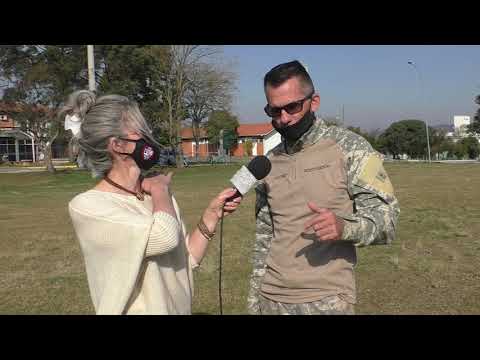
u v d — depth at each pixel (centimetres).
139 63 3922
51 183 2938
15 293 645
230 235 1034
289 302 252
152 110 4116
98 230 191
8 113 3806
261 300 269
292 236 251
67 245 980
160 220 193
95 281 197
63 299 616
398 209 240
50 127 3669
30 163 5891
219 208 247
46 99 3706
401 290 622
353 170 244
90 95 207
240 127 7319
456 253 821
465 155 5678
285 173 257
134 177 207
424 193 1833
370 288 632
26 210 1612
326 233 218
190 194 2023
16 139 6219
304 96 248
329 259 246
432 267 730
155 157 207
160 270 204
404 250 850
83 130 202
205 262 777
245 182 249
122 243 189
